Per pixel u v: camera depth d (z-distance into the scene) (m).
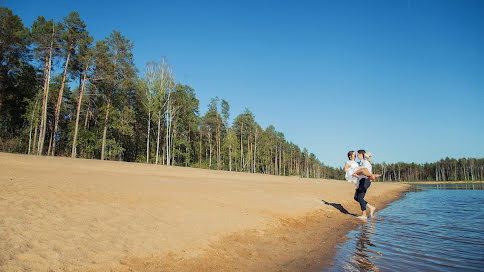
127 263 4.06
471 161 123.88
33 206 5.93
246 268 4.62
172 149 51.44
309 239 6.83
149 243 4.88
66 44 28.30
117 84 34.00
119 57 32.72
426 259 5.21
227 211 8.05
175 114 44.28
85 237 4.64
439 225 8.98
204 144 64.31
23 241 4.07
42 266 3.47
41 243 4.12
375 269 4.65
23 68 33.56
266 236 6.62
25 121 38.94
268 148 76.50
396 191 33.56
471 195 27.20
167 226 5.92
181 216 6.83
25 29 30.23
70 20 28.47
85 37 29.73
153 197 8.54
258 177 29.38
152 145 51.72
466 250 5.85
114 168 19.53
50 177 10.35
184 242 5.22
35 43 27.39
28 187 7.80
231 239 5.93
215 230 6.23
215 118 54.91
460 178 128.38
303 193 15.14
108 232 5.05
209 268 4.42
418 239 6.94
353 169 9.78
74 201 6.82
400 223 9.36
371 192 24.48
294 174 96.56
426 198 22.91
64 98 39.78
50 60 28.34
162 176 17.16
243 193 12.02
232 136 59.66
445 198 22.83
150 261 4.27
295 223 8.38
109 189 9.05
